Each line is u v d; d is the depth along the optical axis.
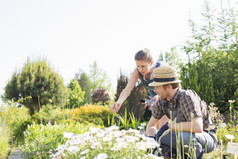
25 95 9.27
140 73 3.27
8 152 4.16
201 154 2.10
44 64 10.03
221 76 7.40
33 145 3.27
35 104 9.46
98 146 1.71
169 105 2.23
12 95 9.24
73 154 1.87
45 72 9.77
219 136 3.81
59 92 9.78
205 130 2.25
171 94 2.16
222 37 8.72
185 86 7.15
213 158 2.51
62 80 10.11
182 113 2.15
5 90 9.48
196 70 7.50
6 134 4.68
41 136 3.38
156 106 2.43
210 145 2.18
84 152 1.66
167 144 2.17
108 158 1.63
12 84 9.32
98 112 7.41
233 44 8.38
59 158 2.10
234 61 7.78
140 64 2.91
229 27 8.62
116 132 1.94
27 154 3.38
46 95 9.41
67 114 5.97
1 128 4.66
